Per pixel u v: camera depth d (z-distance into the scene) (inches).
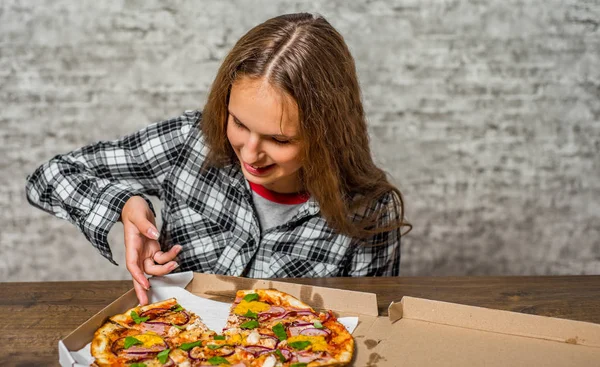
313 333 37.5
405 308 39.4
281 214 49.9
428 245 92.7
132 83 84.4
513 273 94.4
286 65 38.2
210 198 49.9
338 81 42.2
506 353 35.3
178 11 82.2
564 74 86.9
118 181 51.2
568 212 92.5
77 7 81.4
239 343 37.0
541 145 89.5
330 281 45.0
